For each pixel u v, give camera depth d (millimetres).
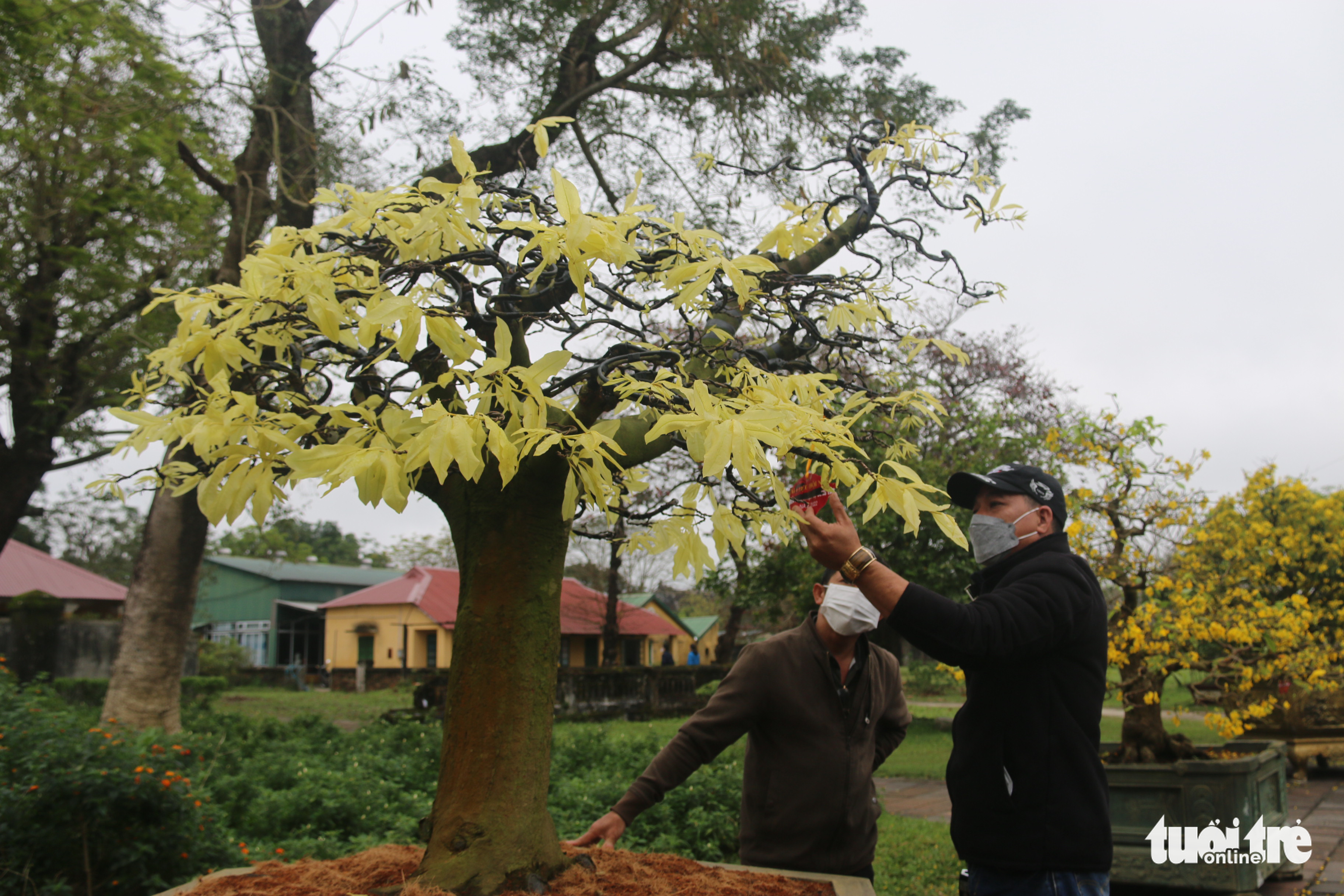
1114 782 4801
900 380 2525
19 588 23109
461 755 1764
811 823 2375
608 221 1429
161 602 8211
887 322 2344
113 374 10477
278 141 7547
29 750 3916
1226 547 6762
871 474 1451
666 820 5309
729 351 1898
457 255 1544
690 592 36531
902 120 8766
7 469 10539
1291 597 5625
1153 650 5039
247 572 34594
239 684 27500
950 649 1801
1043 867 1902
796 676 2447
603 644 22531
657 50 8664
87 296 9727
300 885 1776
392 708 17625
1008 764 1960
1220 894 4641
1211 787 4559
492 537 1812
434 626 27844
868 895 1782
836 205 2531
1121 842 4738
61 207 9297
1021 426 14070
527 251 1337
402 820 5203
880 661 2668
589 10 8656
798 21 8602
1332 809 7285
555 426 1626
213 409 1471
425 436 1241
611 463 1388
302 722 9680
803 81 8492
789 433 1426
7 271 9312
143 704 7996
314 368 1847
